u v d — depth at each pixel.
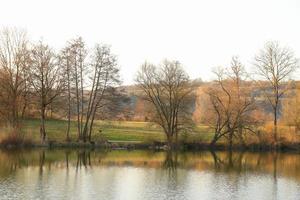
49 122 107.38
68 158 76.38
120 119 95.44
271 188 54.31
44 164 68.69
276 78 98.69
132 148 93.31
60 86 88.94
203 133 98.06
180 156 84.25
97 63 92.69
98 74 92.75
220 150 95.38
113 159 77.19
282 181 58.97
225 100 95.50
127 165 70.56
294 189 53.88
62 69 89.50
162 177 60.19
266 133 96.75
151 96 93.88
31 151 83.31
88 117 94.12
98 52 102.88
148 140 95.81
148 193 49.88
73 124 108.19
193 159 80.50
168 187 53.47
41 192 48.66
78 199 46.19
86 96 94.38
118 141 96.62
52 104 93.06
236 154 89.75
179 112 94.06
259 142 96.25
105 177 58.94
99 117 94.62
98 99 93.12
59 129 100.75
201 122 96.25
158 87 94.12
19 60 87.50
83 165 69.06
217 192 51.47
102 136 99.00
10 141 85.81
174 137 94.62
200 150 94.81
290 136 97.25
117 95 93.19
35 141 88.31
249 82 97.31
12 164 67.69
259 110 97.12
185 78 94.25
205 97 97.38
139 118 99.31
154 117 94.75
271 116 100.12
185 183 56.22
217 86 95.88
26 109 95.81
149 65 94.56
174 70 94.00
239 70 108.69
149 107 94.75
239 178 60.81
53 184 53.16
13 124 87.94
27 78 87.31
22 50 87.81
